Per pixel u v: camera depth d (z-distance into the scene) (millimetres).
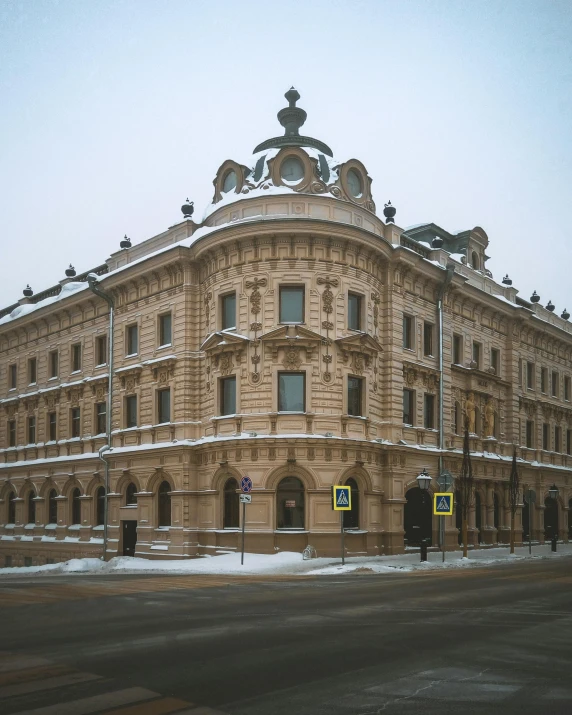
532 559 38000
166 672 9984
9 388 55094
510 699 8828
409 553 39281
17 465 51656
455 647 11859
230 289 37156
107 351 45969
